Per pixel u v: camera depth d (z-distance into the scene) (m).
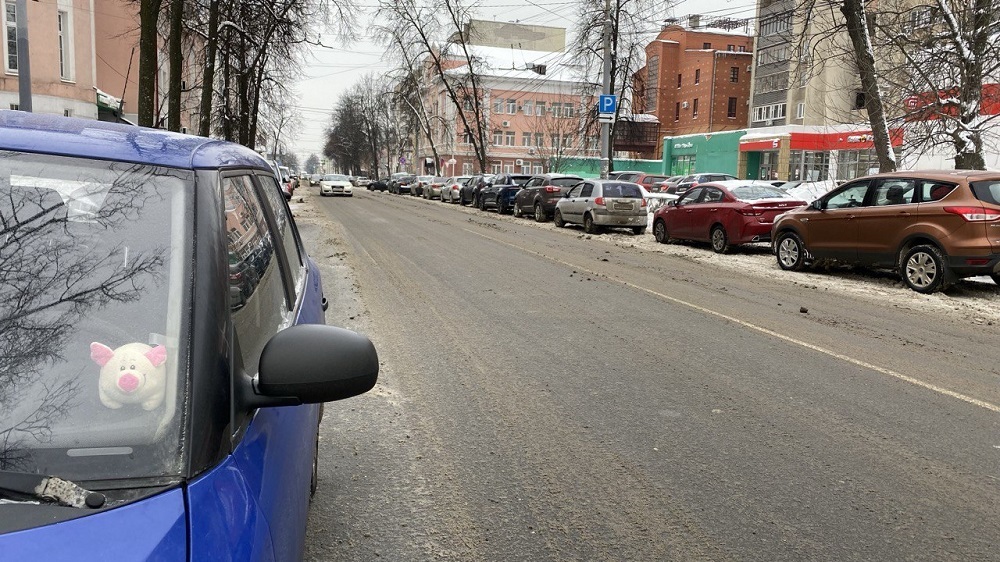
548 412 5.25
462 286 10.84
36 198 1.82
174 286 1.74
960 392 5.88
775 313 9.20
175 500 1.43
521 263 13.70
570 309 9.16
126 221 1.83
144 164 1.96
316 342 1.82
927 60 16.06
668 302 9.80
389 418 5.08
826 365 6.65
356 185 96.31
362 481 4.04
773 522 3.64
